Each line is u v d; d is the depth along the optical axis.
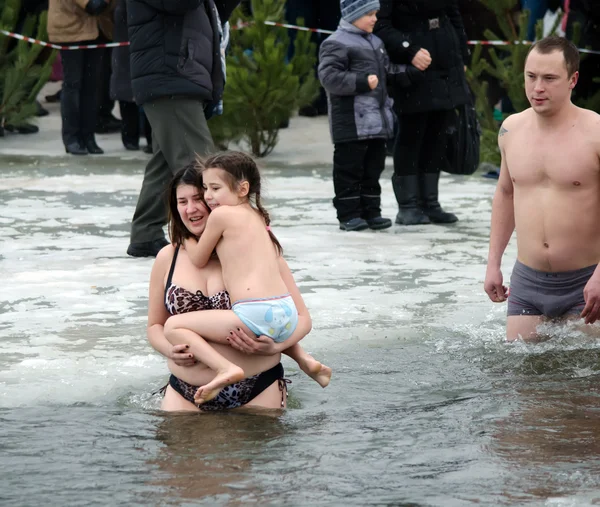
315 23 43.28
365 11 22.70
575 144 13.61
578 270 13.82
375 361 13.22
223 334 11.09
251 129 37.41
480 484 8.80
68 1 37.38
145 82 19.28
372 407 11.27
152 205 20.30
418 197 25.02
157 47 19.19
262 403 11.33
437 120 24.33
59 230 23.66
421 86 23.55
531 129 14.05
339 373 12.70
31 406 11.33
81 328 14.95
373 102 23.17
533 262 14.06
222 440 10.06
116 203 27.92
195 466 9.30
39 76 40.50
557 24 29.80
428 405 11.30
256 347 11.09
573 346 13.56
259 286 11.23
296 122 45.66
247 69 37.31
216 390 10.82
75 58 37.59
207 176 11.44
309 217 25.80
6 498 8.58
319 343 14.09
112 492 8.69
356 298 16.89
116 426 10.55
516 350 13.57
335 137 23.38
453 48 23.81
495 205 14.65
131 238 20.58
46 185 31.16
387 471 9.14
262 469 9.20
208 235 11.36
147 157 38.03
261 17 37.31
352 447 9.82
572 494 8.56
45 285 17.81
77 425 10.61
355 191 23.70
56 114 47.19
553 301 13.93
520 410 11.02
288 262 19.91
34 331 14.77
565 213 13.70
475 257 20.56
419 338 14.37
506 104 32.91
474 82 31.48
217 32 19.86
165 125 19.45
